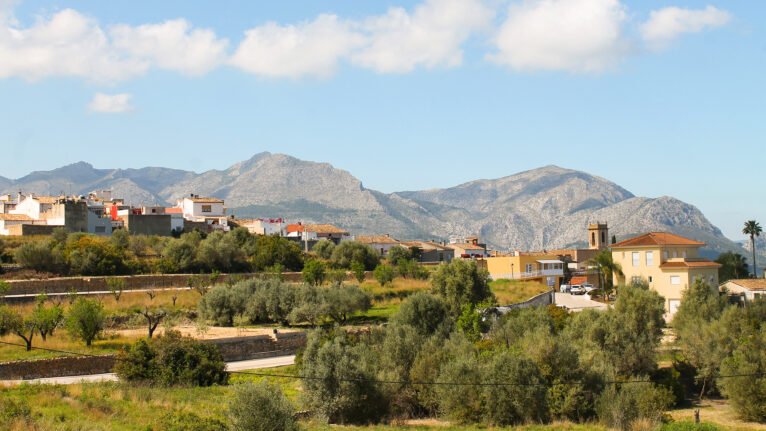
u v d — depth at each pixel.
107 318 68.25
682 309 79.69
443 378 48.84
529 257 123.50
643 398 48.41
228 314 77.38
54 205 120.38
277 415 36.69
